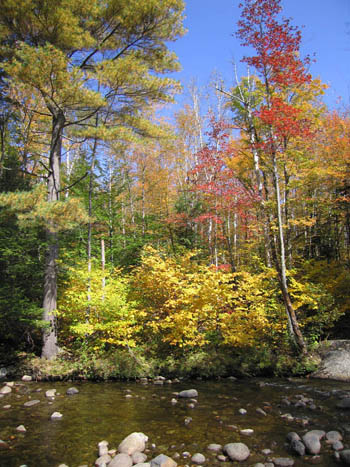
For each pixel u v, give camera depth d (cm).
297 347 1030
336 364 938
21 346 1162
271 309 1163
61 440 512
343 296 1289
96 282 1101
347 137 1415
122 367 941
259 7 1041
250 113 1235
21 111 1340
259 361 983
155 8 1107
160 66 1228
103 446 479
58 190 1170
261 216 1238
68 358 1021
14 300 1051
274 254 1191
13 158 1400
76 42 1039
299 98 1145
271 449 472
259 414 616
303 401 682
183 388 826
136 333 1105
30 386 859
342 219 1750
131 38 1214
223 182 1330
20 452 473
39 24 998
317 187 1641
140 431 544
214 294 989
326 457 446
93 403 700
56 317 1099
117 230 2027
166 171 2086
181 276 1057
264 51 1050
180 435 526
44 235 1277
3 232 1162
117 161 1883
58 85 938
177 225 1908
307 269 1370
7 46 1022
